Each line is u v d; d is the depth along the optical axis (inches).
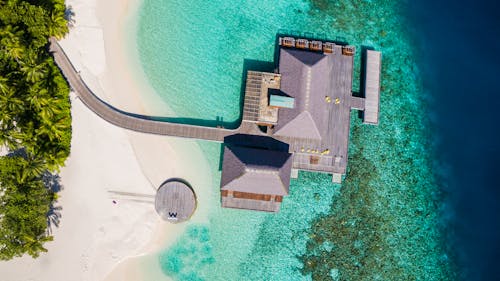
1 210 1302.9
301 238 1552.7
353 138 1599.4
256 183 1414.9
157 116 1552.7
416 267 1589.6
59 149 1461.6
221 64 1587.1
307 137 1482.5
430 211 1624.0
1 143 1333.7
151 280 1501.0
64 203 1491.1
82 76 1520.7
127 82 1550.2
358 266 1560.0
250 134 1515.7
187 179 1535.4
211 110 1567.4
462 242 1632.6
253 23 1614.2
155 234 1508.4
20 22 1349.7
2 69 1320.1
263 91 1498.5
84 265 1482.5
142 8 1579.7
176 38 1584.6
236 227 1537.9
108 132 1521.9
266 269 1535.4
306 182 1568.7
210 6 1604.3
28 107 1381.6
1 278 1457.9
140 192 1513.3
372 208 1589.6
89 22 1547.7
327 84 1501.0
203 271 1517.0
